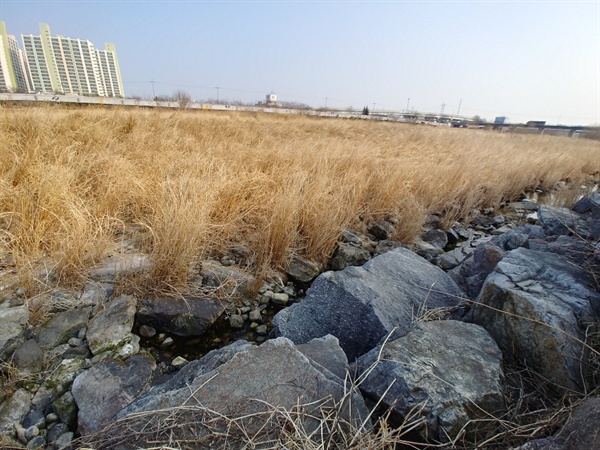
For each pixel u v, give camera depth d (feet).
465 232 18.89
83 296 8.96
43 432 6.11
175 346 8.88
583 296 7.55
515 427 5.54
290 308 9.25
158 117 34.83
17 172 13.62
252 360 5.83
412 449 5.43
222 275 10.92
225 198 14.21
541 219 16.05
